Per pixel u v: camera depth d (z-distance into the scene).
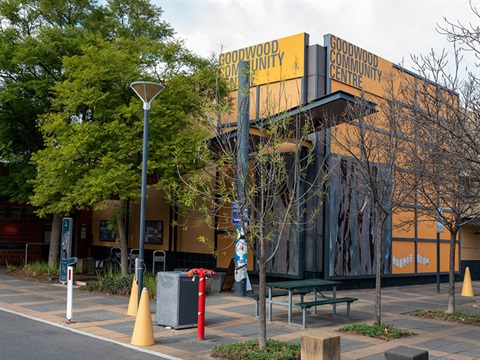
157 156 14.57
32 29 19.02
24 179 18.44
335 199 17.19
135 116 14.84
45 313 11.39
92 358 7.80
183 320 10.16
